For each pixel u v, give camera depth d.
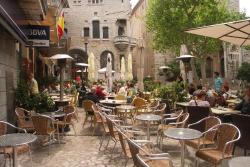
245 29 7.16
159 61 40.12
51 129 7.61
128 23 43.25
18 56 12.39
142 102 11.41
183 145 5.54
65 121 8.95
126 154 5.56
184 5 22.31
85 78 30.19
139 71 21.38
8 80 9.83
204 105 8.30
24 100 10.14
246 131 6.27
